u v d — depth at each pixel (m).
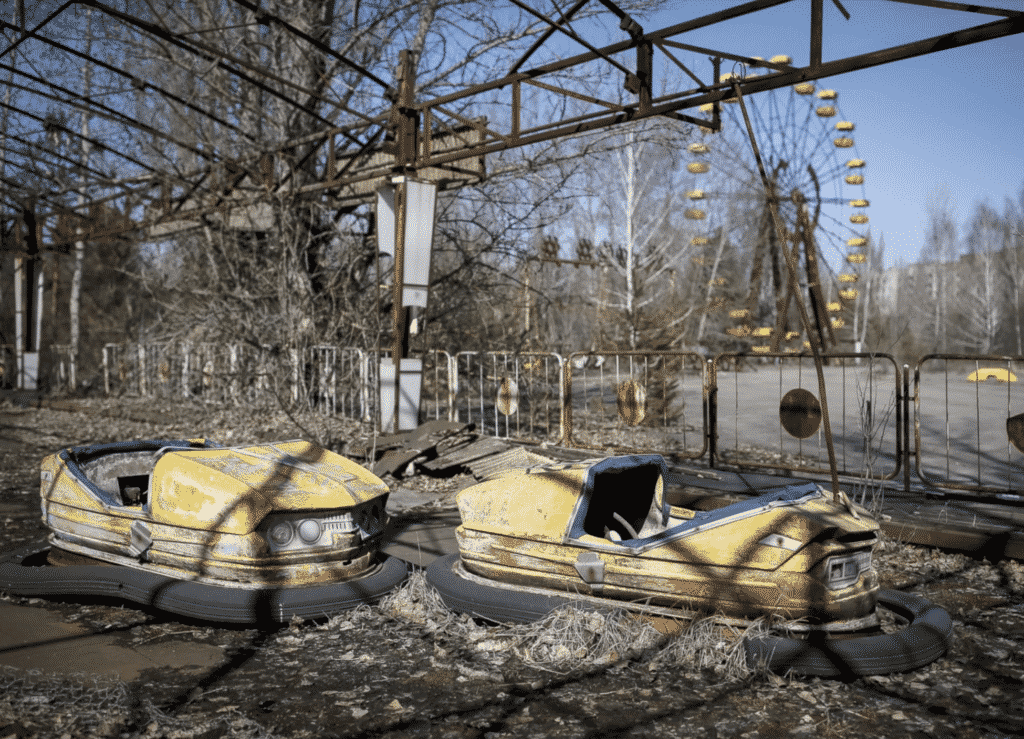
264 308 15.46
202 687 3.90
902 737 3.40
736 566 4.25
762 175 5.02
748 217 21.92
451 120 13.73
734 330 24.45
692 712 3.63
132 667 4.13
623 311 20.77
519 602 4.58
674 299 24.03
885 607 4.93
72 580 5.02
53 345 22.06
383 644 4.48
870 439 7.51
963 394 21.38
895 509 7.20
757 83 8.23
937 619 4.41
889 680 4.00
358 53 16.16
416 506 8.21
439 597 4.91
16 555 5.65
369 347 14.02
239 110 15.83
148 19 15.07
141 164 15.77
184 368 16.31
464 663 4.21
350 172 14.73
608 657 4.21
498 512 4.89
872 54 7.35
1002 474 9.38
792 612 4.17
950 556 6.36
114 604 5.18
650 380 14.61
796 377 28.86
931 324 58.75
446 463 9.37
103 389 19.73
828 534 4.21
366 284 16.25
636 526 5.16
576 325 32.59
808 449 11.74
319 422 12.55
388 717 3.58
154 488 5.09
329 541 4.96
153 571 5.04
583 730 3.46
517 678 4.02
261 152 14.43
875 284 51.31
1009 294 54.44
